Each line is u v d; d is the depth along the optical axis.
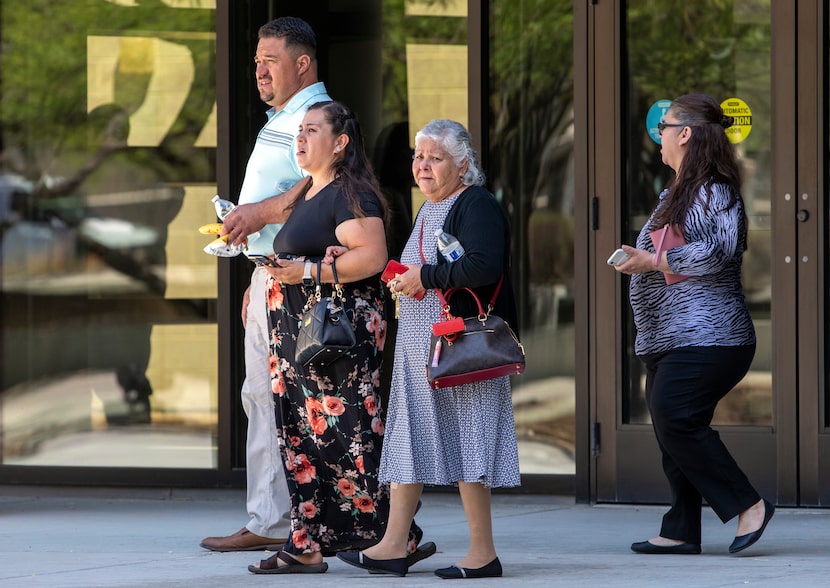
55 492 17.92
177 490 17.73
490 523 12.12
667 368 13.03
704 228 12.80
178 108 17.69
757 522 13.06
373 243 12.05
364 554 12.09
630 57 16.55
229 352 17.48
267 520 13.84
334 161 12.37
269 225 13.45
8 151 18.00
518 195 17.14
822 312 15.84
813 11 15.87
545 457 17.03
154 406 17.81
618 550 13.80
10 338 18.09
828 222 15.87
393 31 17.52
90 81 17.84
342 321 11.82
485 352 11.48
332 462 12.40
